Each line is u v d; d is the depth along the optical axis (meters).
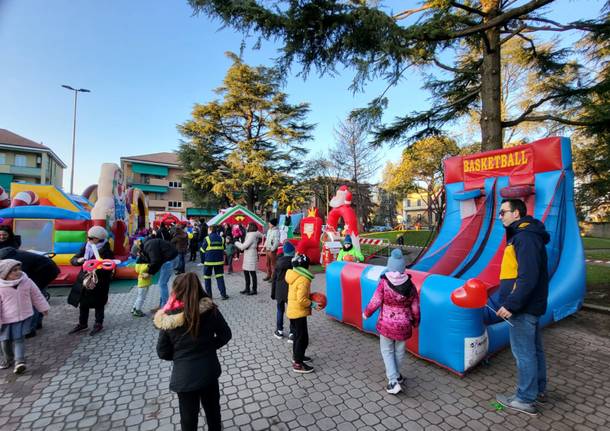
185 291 2.36
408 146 10.93
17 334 3.93
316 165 33.69
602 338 4.90
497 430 2.86
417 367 4.04
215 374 2.39
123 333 5.33
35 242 8.87
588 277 8.99
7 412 3.17
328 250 11.36
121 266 9.45
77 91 28.73
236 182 29.61
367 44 5.16
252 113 31.72
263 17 4.66
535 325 3.06
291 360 4.32
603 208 11.48
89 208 15.48
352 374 3.90
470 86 10.22
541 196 6.05
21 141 40.00
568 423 2.95
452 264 6.36
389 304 3.43
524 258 2.90
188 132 30.56
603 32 7.09
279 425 2.95
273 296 5.20
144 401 3.37
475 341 3.72
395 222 62.09
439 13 6.42
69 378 3.85
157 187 44.88
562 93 8.01
